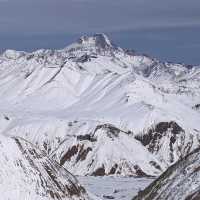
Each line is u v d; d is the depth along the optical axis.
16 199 127.31
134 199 120.06
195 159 106.00
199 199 91.06
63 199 136.88
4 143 140.25
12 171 134.25
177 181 103.19
